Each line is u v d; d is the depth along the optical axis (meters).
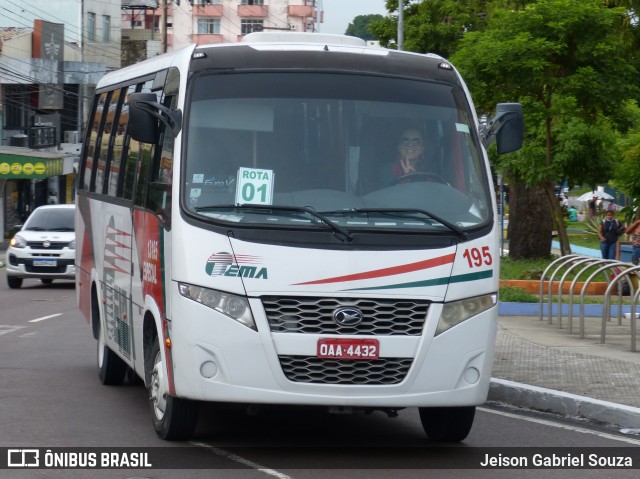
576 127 26.27
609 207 31.03
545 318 19.47
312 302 8.21
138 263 10.07
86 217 13.77
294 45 9.33
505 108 9.46
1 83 58.19
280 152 8.70
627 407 10.58
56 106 61.22
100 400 11.49
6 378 13.00
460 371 8.43
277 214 8.40
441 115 9.11
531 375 12.69
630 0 23.55
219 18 102.31
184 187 8.55
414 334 8.34
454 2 43.69
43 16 69.06
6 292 27.38
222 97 8.88
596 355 14.38
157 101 9.73
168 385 8.71
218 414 10.95
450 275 8.43
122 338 11.09
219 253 8.27
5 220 56.16
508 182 27.64
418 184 8.77
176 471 8.20
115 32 73.38
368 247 8.34
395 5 47.34
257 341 8.16
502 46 20.12
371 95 9.05
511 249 30.98
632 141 26.00
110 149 12.35
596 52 20.11
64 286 29.64
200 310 8.23
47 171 54.16
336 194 8.56
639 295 14.80
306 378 8.23
